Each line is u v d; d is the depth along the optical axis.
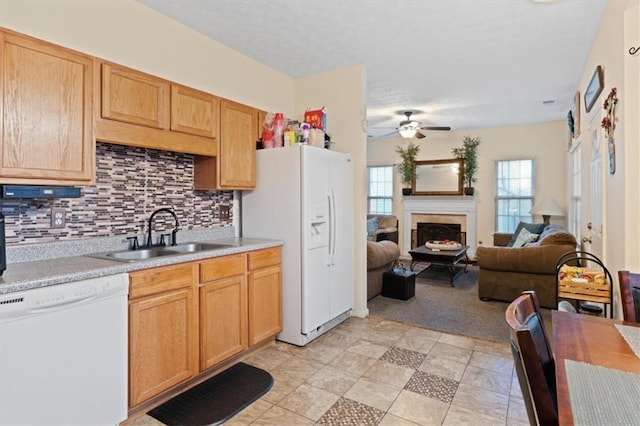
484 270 4.45
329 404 2.20
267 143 3.36
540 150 6.72
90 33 2.36
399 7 2.70
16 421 1.55
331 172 3.40
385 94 4.90
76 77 2.03
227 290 2.62
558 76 4.21
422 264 6.97
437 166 7.56
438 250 5.56
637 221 2.22
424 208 7.74
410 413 2.11
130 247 2.60
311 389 2.37
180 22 2.91
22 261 2.05
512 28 3.04
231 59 3.40
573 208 5.69
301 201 3.07
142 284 2.04
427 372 2.60
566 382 0.98
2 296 1.50
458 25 2.98
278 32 3.09
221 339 2.56
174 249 2.83
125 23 2.55
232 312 2.66
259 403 2.21
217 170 2.96
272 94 3.90
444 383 2.45
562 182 6.55
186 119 2.66
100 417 1.83
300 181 3.08
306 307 3.08
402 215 8.05
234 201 3.51
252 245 2.85
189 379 2.33
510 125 6.97
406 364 2.73
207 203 3.25
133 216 2.67
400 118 6.31
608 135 2.71
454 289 5.07
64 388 1.69
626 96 2.23
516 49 3.45
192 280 2.35
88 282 1.78
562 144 6.54
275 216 3.22
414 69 3.96
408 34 3.13
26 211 2.12
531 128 6.79
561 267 2.82
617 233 2.51
